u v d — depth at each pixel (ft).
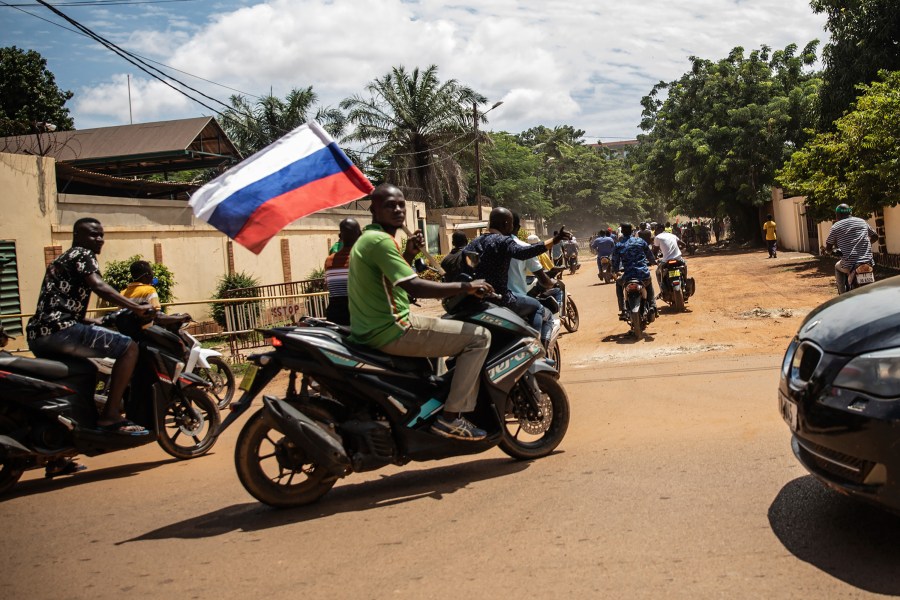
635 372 28.50
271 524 14.46
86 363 19.07
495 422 16.92
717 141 134.41
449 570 11.47
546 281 26.50
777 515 12.70
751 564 10.90
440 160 155.12
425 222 121.70
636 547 11.78
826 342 11.70
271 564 12.28
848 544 11.34
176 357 20.75
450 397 15.97
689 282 49.98
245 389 14.85
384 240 15.14
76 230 19.26
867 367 10.82
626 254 38.29
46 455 18.45
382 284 15.34
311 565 12.11
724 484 14.51
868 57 80.43
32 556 13.52
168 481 18.76
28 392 18.13
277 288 64.75
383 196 15.83
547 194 275.59
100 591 11.60
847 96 82.48
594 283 79.71
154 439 20.22
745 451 16.65
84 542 14.15
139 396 20.24
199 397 21.72
